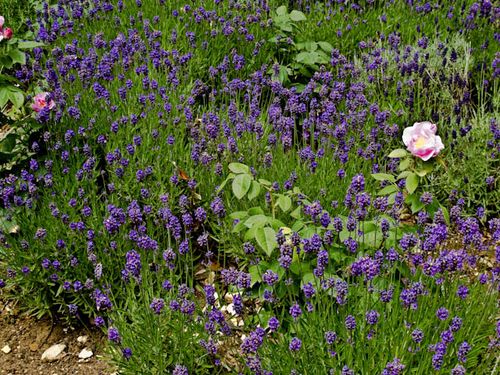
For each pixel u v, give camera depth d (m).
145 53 2.72
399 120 2.58
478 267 2.23
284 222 2.22
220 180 2.32
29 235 2.20
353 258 2.04
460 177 2.46
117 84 2.57
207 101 2.76
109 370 2.10
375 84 2.71
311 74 2.80
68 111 2.34
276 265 2.04
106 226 2.05
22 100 2.29
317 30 2.96
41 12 2.91
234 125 2.46
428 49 2.84
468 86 2.75
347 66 2.68
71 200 2.17
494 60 2.72
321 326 1.93
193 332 2.01
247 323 1.99
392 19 3.03
